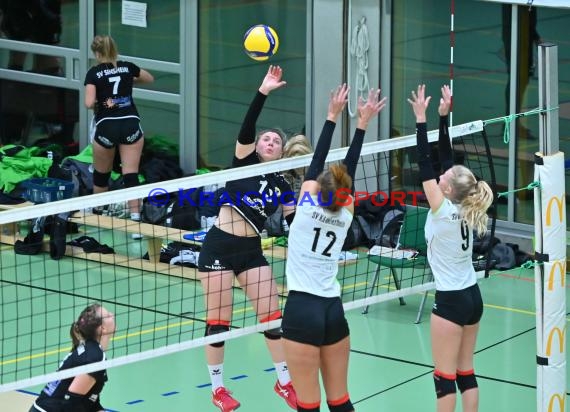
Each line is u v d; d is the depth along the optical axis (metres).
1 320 19.80
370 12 25.31
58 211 13.55
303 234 13.41
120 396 16.69
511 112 24.16
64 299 21.08
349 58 25.64
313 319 13.26
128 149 25.20
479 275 16.12
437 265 14.39
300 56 26.36
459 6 24.44
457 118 24.95
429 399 16.72
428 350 18.89
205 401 16.53
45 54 29.73
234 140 27.77
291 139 15.46
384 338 19.45
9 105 30.42
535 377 17.69
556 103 14.30
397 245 20.98
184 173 28.28
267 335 15.29
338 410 13.82
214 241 14.87
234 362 18.23
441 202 14.10
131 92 25.09
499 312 20.98
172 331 19.45
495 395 16.92
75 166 27.08
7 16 30.02
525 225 24.31
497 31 24.03
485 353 18.77
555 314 14.45
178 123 28.38
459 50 24.61
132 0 28.36
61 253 23.50
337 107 13.94
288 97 26.77
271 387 17.16
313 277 13.40
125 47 28.77
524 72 23.89
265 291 14.98
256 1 26.75
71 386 13.30
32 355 18.11
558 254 14.38
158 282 22.27
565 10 23.19
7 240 24.78
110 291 21.66
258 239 15.07
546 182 14.28
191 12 27.61
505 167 24.45
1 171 26.31
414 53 25.23
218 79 27.67
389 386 17.27
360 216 24.12
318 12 25.70
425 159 14.20
